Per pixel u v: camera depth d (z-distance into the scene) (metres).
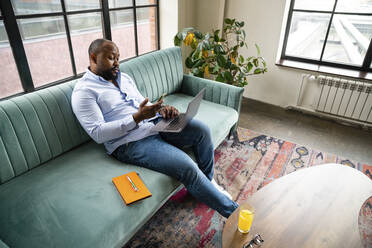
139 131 1.49
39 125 1.37
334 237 1.02
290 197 1.20
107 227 1.08
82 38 1.98
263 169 1.99
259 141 2.34
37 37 1.67
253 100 3.20
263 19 2.76
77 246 1.00
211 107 2.12
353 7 2.50
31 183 1.28
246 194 1.75
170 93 2.34
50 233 1.03
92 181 1.30
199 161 1.64
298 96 2.84
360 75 2.54
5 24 1.47
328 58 2.81
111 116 1.50
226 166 2.01
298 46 2.90
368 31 2.53
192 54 2.61
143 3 2.49
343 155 2.18
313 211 1.13
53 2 1.70
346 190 1.25
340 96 2.57
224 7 2.87
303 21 2.76
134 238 1.43
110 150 1.51
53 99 1.43
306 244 0.99
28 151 1.33
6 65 1.56
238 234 1.02
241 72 2.61
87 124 1.37
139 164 1.44
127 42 2.43
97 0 2.00
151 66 2.07
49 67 1.81
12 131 1.26
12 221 1.08
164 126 1.47
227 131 2.04
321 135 2.47
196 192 1.40
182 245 1.40
